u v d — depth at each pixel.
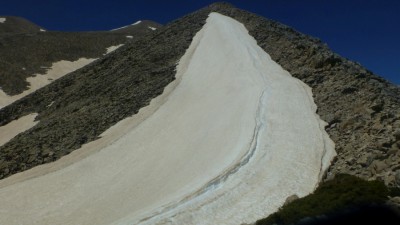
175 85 54.53
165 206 25.11
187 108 46.19
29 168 41.12
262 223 20.25
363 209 18.05
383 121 31.17
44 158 42.47
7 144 52.19
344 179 22.39
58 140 46.75
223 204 24.91
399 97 38.09
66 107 63.34
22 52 134.38
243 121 37.00
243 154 30.33
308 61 49.66
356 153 28.20
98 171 36.78
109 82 66.38
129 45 85.69
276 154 30.47
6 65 120.69
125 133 43.44
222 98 45.25
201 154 33.78
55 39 153.00
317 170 27.89
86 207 30.31
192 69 59.38
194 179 29.05
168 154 36.34
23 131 62.28
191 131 39.75
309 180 26.80
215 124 38.97
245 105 40.66
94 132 46.34
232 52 60.25
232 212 24.11
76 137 46.06
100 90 64.25
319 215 18.70
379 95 35.62
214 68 56.44
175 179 30.66
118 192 31.64
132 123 45.94
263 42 64.69
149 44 80.31
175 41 76.75
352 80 41.00
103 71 75.62
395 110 32.62
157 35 85.56
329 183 22.69
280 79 46.81
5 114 73.75
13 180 38.44
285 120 36.19
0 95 103.19
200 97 48.19
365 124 32.12
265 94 42.28
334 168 28.08
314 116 36.69
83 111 55.94
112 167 37.03
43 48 140.75
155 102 50.53
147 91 54.94
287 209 20.23
